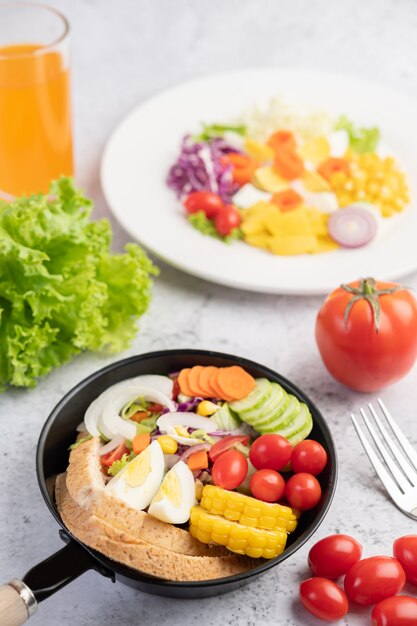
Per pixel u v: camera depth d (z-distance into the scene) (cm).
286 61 114
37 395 78
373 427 75
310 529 61
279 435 67
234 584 61
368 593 62
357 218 88
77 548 60
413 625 60
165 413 71
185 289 87
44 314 74
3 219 73
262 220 89
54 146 90
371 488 71
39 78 87
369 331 72
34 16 93
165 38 117
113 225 92
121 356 81
